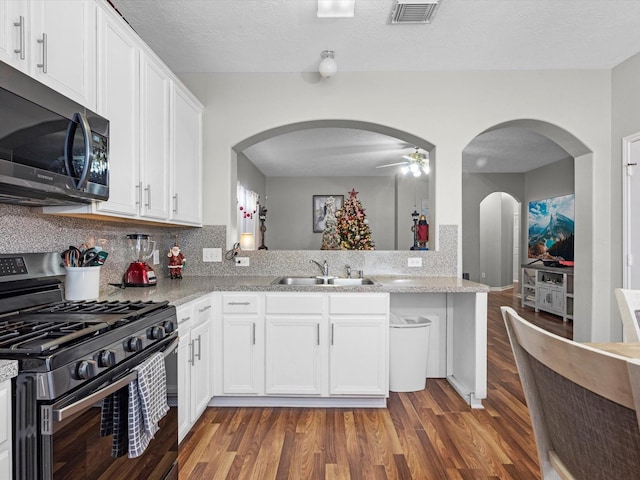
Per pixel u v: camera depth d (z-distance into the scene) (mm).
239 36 2723
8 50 1315
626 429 641
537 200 7594
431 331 3268
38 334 1152
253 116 3291
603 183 3316
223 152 3281
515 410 2633
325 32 2676
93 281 1952
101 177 1771
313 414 2578
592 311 3355
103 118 1784
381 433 2316
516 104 3283
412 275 3271
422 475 1900
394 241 9078
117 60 1969
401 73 3289
